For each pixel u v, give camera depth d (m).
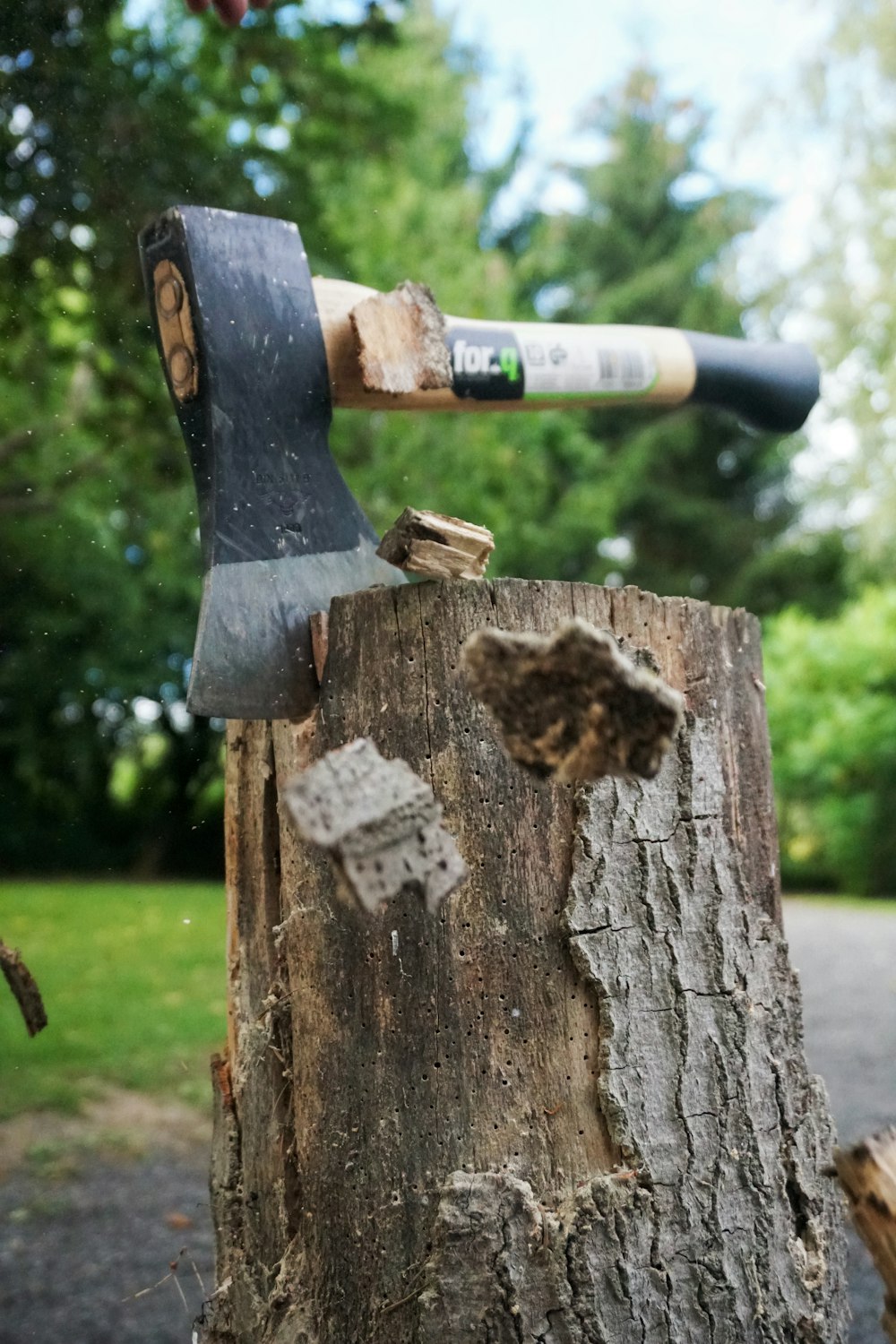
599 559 14.26
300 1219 1.42
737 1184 1.39
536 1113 1.33
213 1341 1.51
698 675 1.45
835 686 8.20
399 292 1.53
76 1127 3.00
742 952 1.44
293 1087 1.42
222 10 2.00
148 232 1.46
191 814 9.03
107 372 5.24
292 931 1.41
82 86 3.77
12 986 1.40
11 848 8.91
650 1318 1.32
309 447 1.48
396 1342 1.30
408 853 0.88
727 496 15.74
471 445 8.23
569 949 1.34
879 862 7.52
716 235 14.73
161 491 6.75
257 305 1.44
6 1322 2.04
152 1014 3.87
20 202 3.84
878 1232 1.01
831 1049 3.52
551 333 1.69
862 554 10.10
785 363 1.92
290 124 5.57
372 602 1.37
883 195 8.88
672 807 1.42
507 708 0.88
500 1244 1.29
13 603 8.18
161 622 8.52
